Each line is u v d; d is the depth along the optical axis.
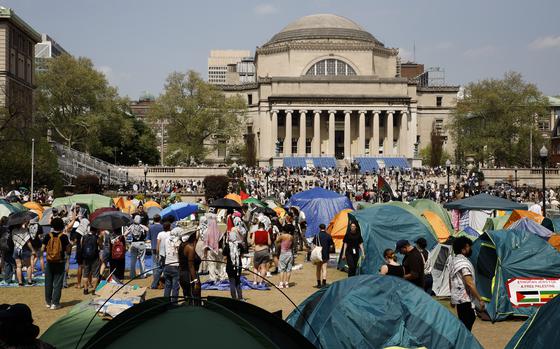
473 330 21.27
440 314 15.38
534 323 13.71
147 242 42.38
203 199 99.88
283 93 159.50
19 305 9.88
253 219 44.88
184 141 141.38
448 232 37.69
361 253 29.95
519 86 133.38
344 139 161.50
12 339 9.60
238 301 11.66
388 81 159.88
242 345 10.35
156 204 56.38
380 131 166.38
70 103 126.38
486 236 24.02
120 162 155.75
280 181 108.88
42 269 31.12
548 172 126.44
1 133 82.69
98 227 27.12
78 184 83.00
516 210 36.66
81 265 28.06
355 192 88.12
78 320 16.16
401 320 15.26
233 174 104.31
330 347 15.13
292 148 167.38
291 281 31.34
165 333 10.52
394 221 30.95
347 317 15.33
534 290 22.89
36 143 86.38
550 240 29.41
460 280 17.02
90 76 125.06
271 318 11.56
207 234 29.86
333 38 170.75
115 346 10.41
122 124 134.25
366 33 175.25
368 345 15.03
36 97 123.56
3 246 28.80
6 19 103.00
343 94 159.00
